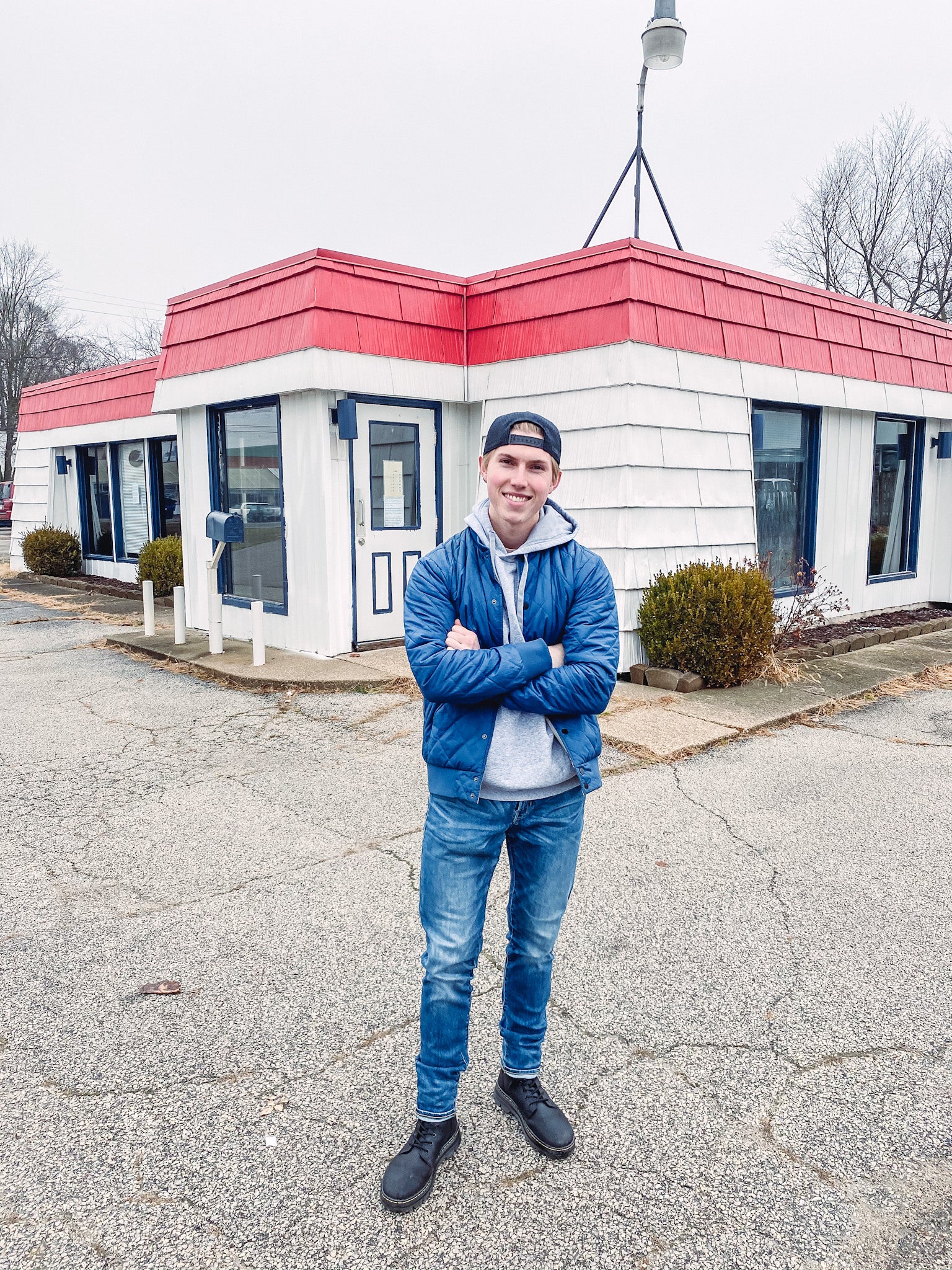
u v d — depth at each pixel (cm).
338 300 723
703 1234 208
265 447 820
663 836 436
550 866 228
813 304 877
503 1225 210
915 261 3206
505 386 778
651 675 714
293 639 816
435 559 224
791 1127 242
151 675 764
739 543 793
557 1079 260
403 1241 205
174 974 313
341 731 601
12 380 4153
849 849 423
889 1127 242
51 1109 246
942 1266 200
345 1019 288
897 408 984
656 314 704
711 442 760
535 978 233
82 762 543
